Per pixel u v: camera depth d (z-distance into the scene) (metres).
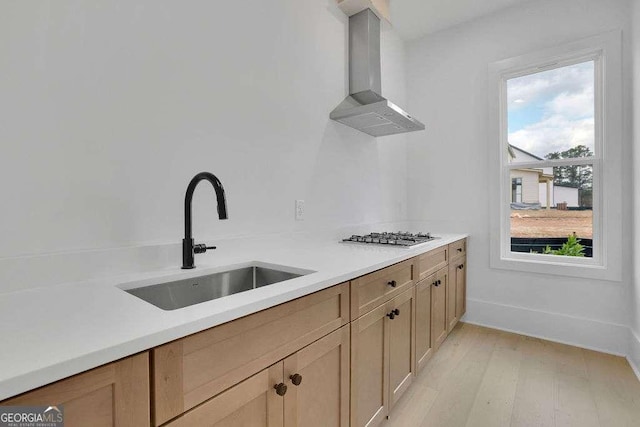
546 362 2.12
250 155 1.57
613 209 2.22
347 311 1.15
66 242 0.97
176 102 1.26
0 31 0.85
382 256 1.50
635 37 2.03
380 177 2.72
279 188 1.73
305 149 1.91
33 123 0.91
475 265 2.81
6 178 0.87
